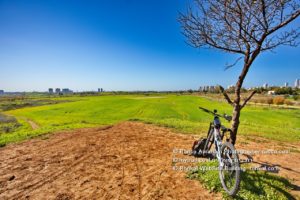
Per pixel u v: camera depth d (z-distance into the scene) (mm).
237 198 4352
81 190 4859
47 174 5711
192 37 6109
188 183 5117
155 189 4852
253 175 5312
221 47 5992
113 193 4711
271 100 79688
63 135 10578
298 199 4441
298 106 69688
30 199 4504
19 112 63125
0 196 4625
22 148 8156
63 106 67750
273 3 5125
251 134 13023
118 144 8750
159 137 10141
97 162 6598
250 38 5551
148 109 47094
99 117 37312
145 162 6555
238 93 5898
